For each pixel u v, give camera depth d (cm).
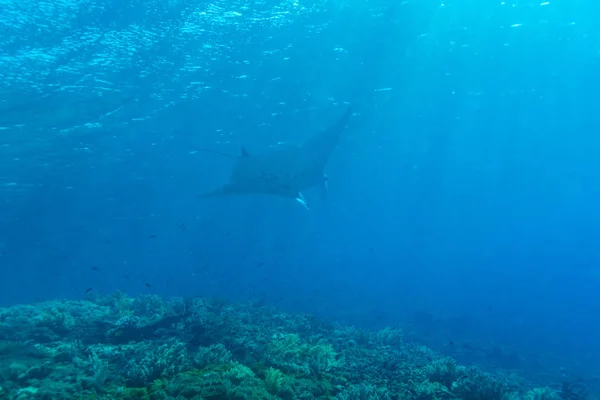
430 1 1777
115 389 593
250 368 690
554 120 3678
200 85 2081
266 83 2233
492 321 3869
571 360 2314
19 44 1434
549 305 7119
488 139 4278
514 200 9138
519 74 2608
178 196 4534
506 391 749
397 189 7494
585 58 2384
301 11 1716
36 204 3466
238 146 3055
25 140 2148
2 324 885
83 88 1791
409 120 3372
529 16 1927
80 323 959
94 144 2462
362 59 2170
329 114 2795
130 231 6431
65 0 1340
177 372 644
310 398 624
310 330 1205
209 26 1647
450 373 813
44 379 631
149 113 2253
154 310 1174
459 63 2373
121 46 1598
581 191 7475
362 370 822
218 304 1319
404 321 2770
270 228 9969
